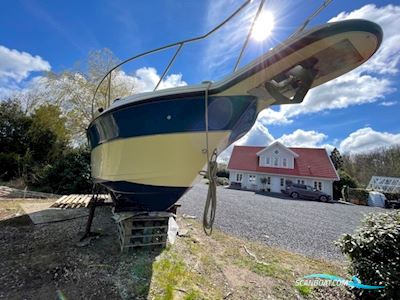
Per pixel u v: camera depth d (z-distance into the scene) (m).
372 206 17.45
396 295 2.41
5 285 2.32
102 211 5.36
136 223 3.43
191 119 2.47
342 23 1.64
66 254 3.07
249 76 2.08
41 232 3.80
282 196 17.44
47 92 13.85
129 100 2.67
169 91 2.44
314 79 2.06
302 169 21.03
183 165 2.66
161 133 2.59
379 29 1.68
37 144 11.44
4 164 9.82
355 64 1.97
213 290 2.61
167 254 3.32
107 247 3.38
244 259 3.59
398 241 2.71
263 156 22.59
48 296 2.21
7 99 12.17
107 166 3.21
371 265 2.70
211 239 4.35
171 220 4.31
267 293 2.68
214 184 2.50
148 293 2.40
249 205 10.38
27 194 7.34
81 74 13.84
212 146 2.51
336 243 3.23
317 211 10.63
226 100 2.33
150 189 2.95
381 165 32.44
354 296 2.71
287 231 6.01
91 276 2.61
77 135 13.39
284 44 1.85
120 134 2.87
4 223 4.12
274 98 2.19
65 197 6.50
